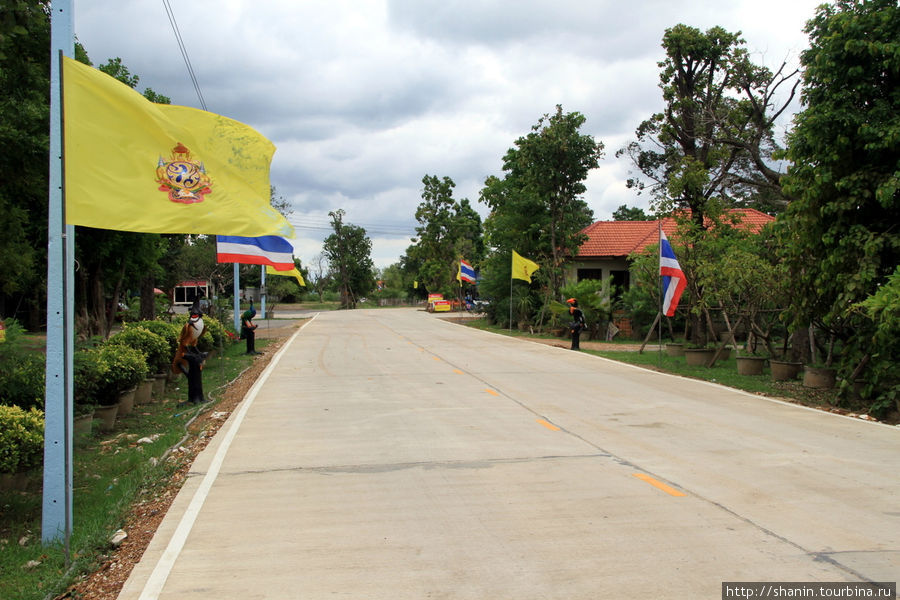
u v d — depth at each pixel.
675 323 25.45
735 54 18.92
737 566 4.45
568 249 29.52
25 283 17.17
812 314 12.20
